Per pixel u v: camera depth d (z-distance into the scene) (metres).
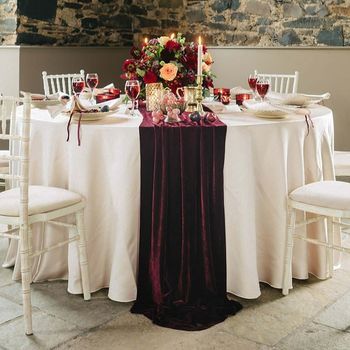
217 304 2.52
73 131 2.53
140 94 3.18
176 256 2.53
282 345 2.21
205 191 2.50
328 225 2.83
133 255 2.54
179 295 2.52
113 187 2.52
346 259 3.19
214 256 2.56
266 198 2.65
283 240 2.66
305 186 2.64
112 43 6.12
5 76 5.36
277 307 2.55
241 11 5.61
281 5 5.38
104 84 6.10
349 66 5.17
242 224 2.54
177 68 3.06
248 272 2.56
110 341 2.24
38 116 2.77
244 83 5.73
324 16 5.18
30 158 2.68
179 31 6.01
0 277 2.85
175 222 2.51
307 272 2.83
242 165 2.52
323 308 2.54
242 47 5.62
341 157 5.24
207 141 2.47
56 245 2.41
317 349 2.18
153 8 6.12
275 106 2.82
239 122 2.60
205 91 3.23
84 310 2.50
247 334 2.30
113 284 2.54
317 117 2.80
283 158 2.61
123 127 2.46
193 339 2.26
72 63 5.71
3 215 2.24
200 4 5.83
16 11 5.15
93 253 2.61
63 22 5.59
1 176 2.23
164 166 2.46
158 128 2.45
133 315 2.46
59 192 2.49
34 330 2.32
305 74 5.38
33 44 5.35
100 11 5.93
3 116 2.39
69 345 2.20
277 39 5.46
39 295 2.64
